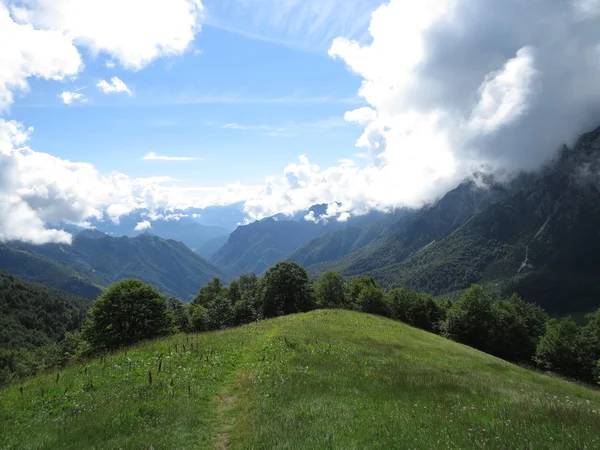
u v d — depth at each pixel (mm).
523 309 95812
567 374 69188
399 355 29781
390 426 11195
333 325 42250
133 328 54562
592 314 81375
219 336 31922
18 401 15688
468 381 20328
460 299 94250
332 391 16031
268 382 17656
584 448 8906
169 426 12492
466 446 9289
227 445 11633
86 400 15352
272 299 91312
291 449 9938
